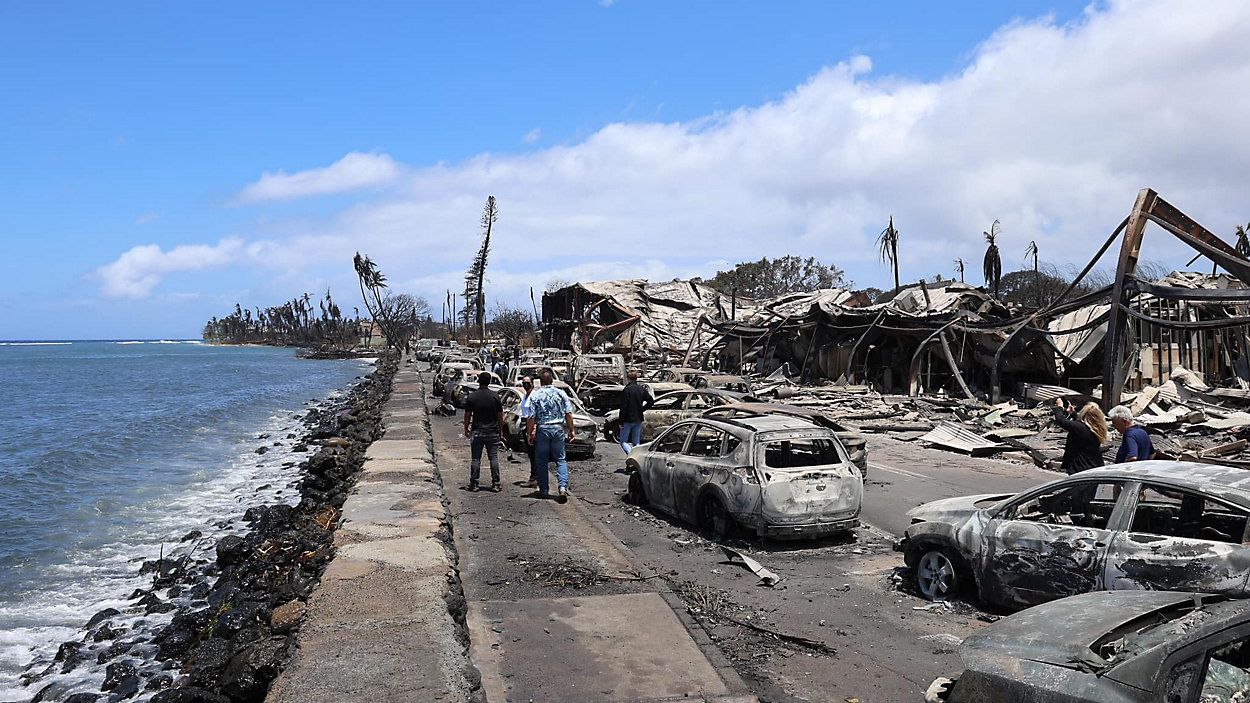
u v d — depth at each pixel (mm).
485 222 70438
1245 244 35531
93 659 8062
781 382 33812
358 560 7984
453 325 107750
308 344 159500
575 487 14133
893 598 7805
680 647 6398
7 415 35406
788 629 6945
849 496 9891
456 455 18406
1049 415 21984
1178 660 3398
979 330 27234
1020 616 4316
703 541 10250
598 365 28859
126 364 102438
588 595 7730
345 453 20969
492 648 6383
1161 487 6230
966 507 7602
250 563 10797
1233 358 25734
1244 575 5531
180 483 18938
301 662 5484
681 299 57500
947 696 4129
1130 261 20562
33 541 13117
